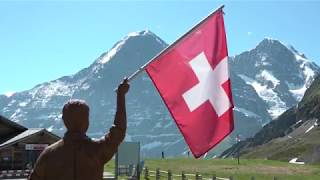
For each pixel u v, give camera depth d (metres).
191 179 52.59
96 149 5.73
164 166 100.38
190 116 10.28
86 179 5.66
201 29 10.38
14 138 65.50
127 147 40.44
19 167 63.88
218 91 10.33
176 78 10.23
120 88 6.10
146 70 10.26
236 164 110.25
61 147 5.70
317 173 82.06
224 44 10.42
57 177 5.63
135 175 41.72
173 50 10.21
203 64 10.38
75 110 5.73
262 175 75.81
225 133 10.22
